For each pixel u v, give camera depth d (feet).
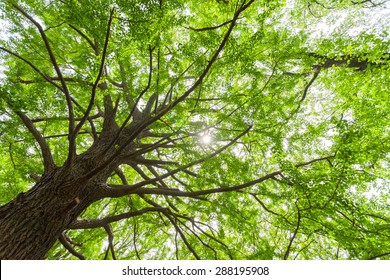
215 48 9.09
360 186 10.99
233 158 12.93
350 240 9.02
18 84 10.11
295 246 13.29
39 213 8.85
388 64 11.73
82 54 12.10
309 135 12.94
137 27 7.57
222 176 12.21
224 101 11.73
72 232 17.89
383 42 11.71
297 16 17.98
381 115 10.85
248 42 9.11
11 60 12.44
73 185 9.52
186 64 11.93
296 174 8.96
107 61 8.65
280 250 13.58
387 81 11.70
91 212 19.24
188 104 11.33
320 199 8.71
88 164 10.96
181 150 11.54
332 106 16.49
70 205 8.99
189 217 14.73
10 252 7.75
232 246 15.11
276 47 12.35
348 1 17.13
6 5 10.57
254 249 13.51
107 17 7.75
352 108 12.15
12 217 8.65
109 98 13.73
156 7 7.52
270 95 12.85
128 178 20.52
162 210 13.21
